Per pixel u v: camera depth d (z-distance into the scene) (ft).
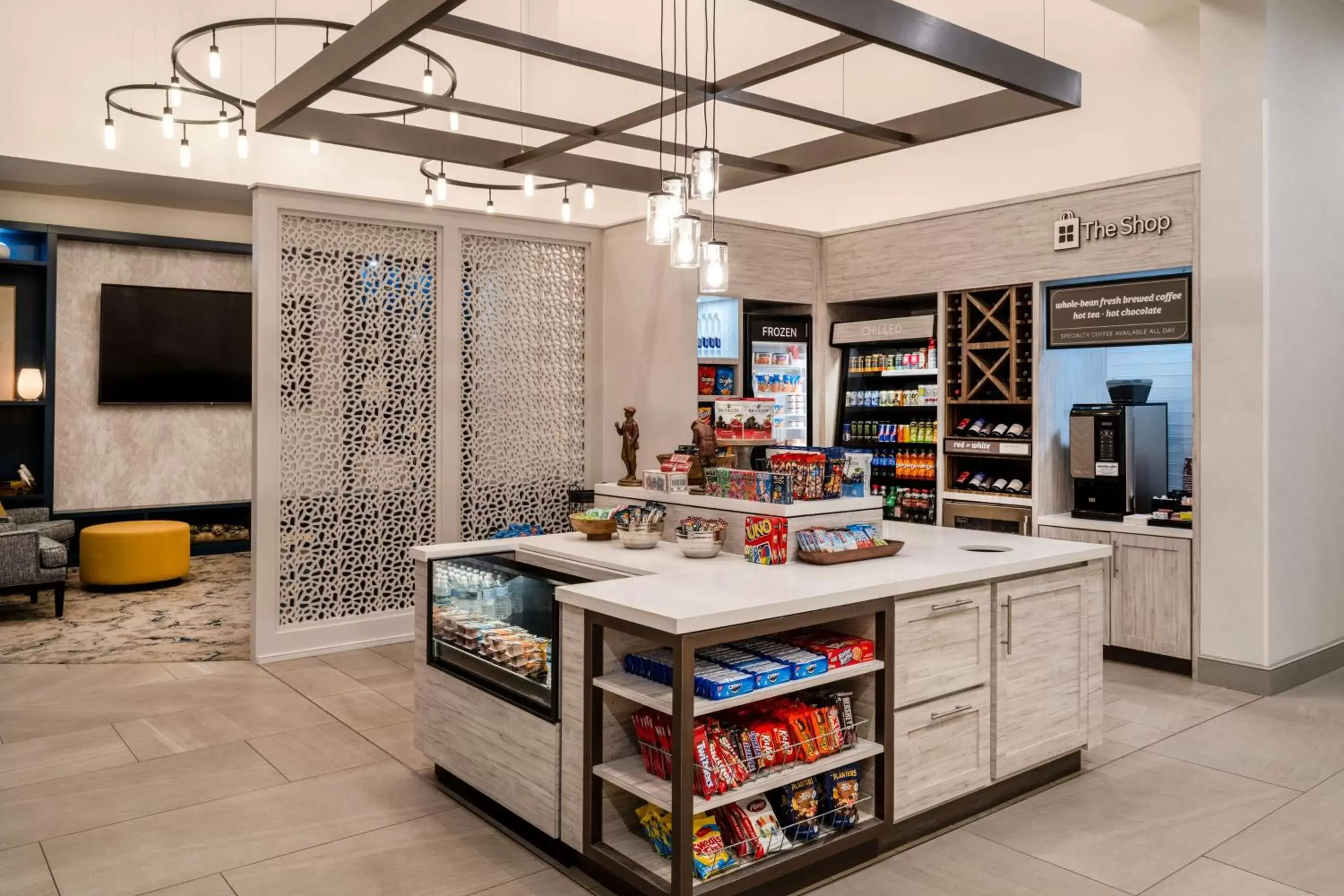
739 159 16.89
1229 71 16.85
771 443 18.94
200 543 32.58
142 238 30.68
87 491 30.94
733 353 22.85
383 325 20.43
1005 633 12.21
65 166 25.93
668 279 21.12
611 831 10.34
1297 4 17.16
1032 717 12.60
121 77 26.32
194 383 32.40
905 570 11.62
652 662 10.03
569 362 23.21
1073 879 10.20
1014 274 20.20
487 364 21.98
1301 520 17.51
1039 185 23.22
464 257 21.54
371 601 20.66
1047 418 20.13
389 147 15.30
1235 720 15.43
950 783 11.53
